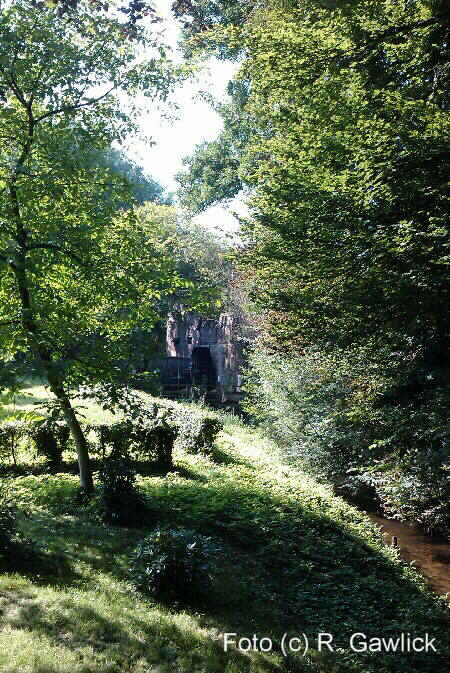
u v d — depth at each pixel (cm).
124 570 699
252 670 542
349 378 1309
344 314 784
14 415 734
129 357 901
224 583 726
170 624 589
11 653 474
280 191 852
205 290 970
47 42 775
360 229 746
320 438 1462
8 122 777
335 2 777
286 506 1084
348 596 801
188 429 1508
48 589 607
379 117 768
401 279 677
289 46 800
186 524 904
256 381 2053
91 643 521
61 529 812
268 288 942
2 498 737
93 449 1257
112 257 874
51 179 760
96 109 874
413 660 660
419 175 717
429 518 1195
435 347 809
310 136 820
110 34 836
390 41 776
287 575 825
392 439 834
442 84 796
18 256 757
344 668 605
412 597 854
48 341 787
